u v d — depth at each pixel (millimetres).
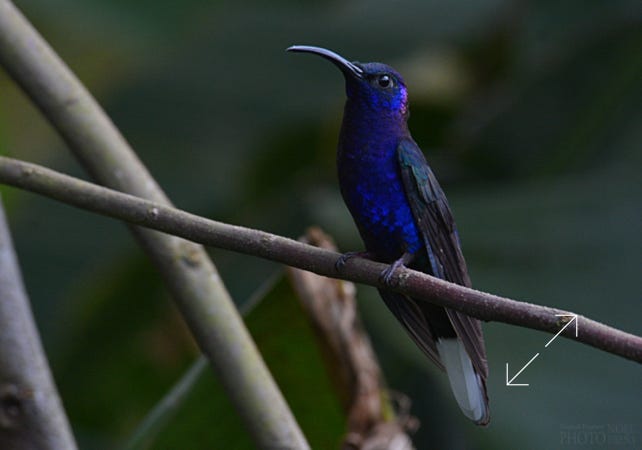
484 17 11805
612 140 10477
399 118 7242
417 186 7039
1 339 5508
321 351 6793
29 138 11844
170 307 10945
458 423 10617
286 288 7090
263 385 5844
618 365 8141
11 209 10820
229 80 11641
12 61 6188
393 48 11750
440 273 7035
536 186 9633
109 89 11727
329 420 7602
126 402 10961
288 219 11297
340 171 7301
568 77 10805
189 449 7223
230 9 11922
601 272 8789
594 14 10812
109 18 10914
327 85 11625
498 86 11617
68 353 10688
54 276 10617
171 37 11062
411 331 7086
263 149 11508
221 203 11320
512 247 8930
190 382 7098
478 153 10953
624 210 9047
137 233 5969
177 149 11477
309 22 11930
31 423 5488
